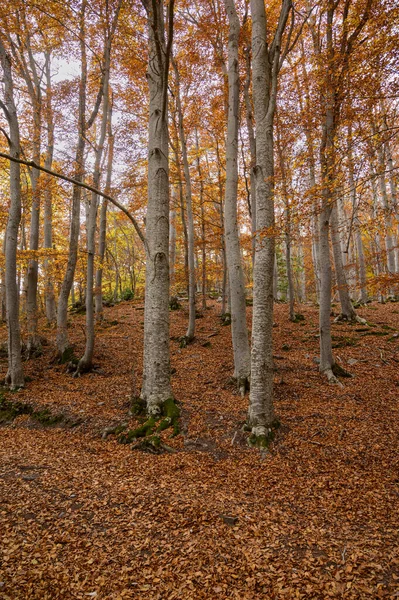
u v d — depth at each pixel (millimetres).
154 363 7520
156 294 7523
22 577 3361
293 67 11812
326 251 9297
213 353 12227
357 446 6066
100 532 4094
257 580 3307
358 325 13648
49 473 5629
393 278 7336
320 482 5191
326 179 5996
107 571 3477
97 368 11352
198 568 3482
